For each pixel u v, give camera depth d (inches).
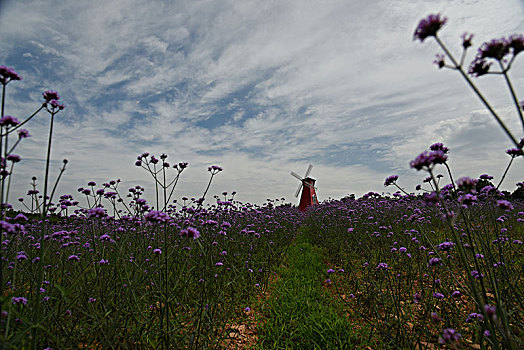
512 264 152.2
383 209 368.5
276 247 297.3
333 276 211.2
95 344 109.2
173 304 145.1
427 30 66.0
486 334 95.1
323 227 373.1
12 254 143.9
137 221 148.9
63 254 146.3
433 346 114.4
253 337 134.6
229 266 196.2
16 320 98.3
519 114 59.4
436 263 130.2
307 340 123.7
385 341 120.8
